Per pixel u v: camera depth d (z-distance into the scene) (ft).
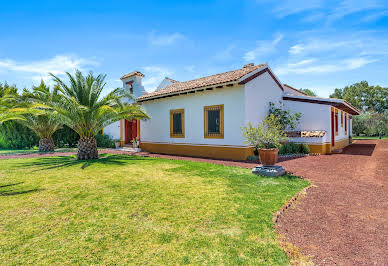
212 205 14.60
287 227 11.57
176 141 44.52
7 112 27.91
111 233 11.07
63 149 58.80
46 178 23.04
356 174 23.34
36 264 8.65
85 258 9.00
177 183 20.31
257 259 8.82
